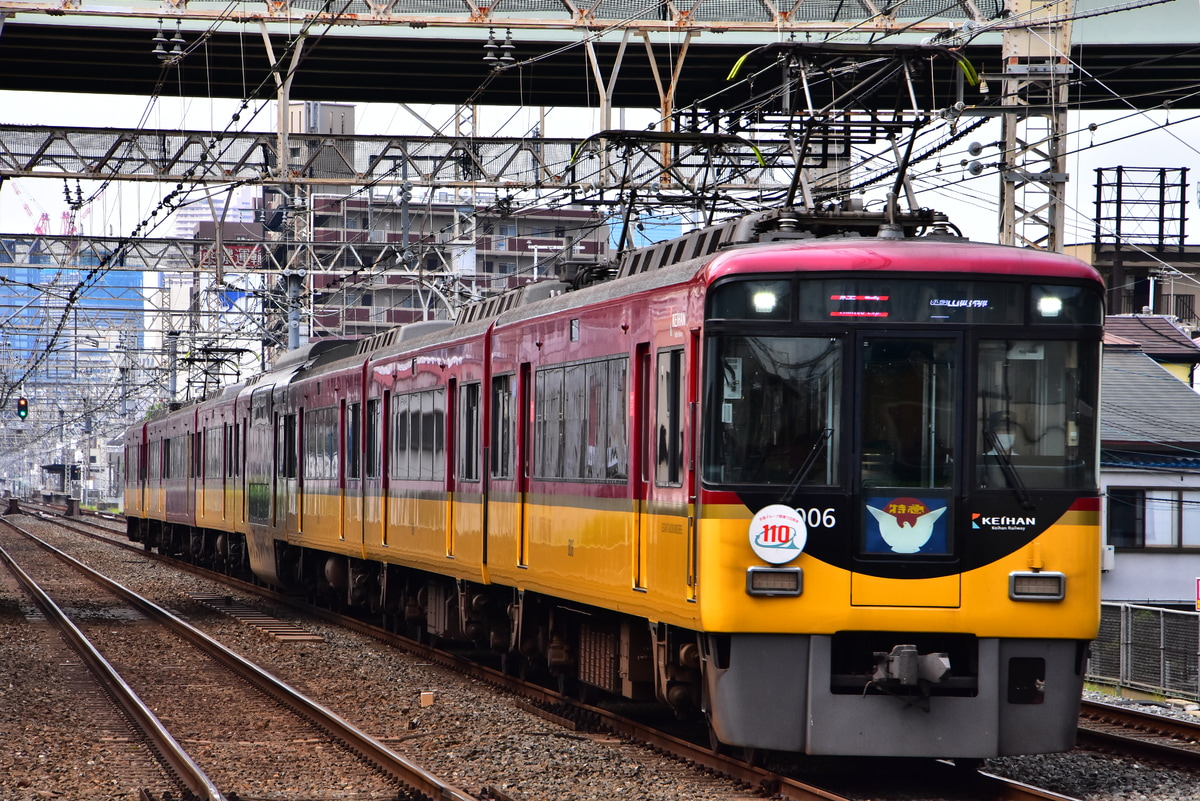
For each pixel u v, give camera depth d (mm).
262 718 34781
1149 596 79062
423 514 44594
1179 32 70688
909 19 67500
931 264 25500
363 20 64938
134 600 68938
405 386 46938
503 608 40625
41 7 63906
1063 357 25641
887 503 25203
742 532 25109
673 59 73312
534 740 30656
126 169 73375
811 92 48562
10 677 42312
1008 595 25172
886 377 25391
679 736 31812
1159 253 124000
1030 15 53031
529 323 36062
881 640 25609
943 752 25109
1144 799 25156
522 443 36438
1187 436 80250
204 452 86625
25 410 146125
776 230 28297
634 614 29047
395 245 84938
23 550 118938
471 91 83375
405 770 26688
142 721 33625
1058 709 25469
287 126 67812
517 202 71750
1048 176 52500
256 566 71250
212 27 66062
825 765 28109
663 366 27781
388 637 52438
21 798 25422
